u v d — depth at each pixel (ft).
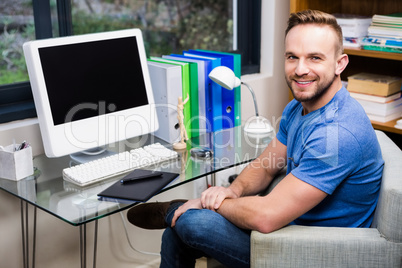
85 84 6.24
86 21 7.70
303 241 5.01
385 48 8.09
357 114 5.28
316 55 5.29
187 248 5.81
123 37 6.58
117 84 6.54
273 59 9.39
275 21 9.21
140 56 6.77
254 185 6.30
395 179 5.11
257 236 5.08
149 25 8.44
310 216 5.57
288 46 5.46
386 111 8.32
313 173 5.11
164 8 8.57
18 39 7.07
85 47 6.22
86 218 4.95
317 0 8.97
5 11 6.89
